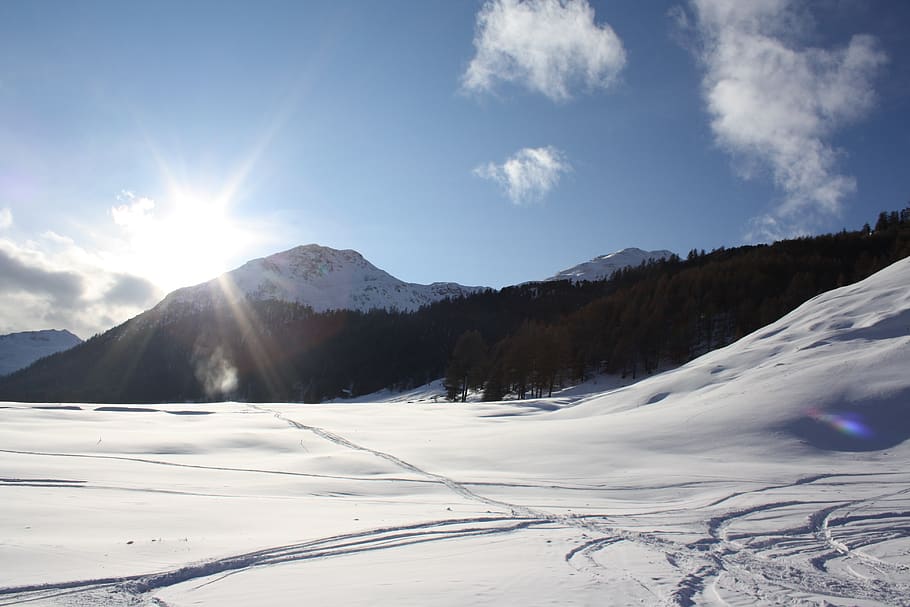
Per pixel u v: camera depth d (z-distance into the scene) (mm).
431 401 87438
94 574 9781
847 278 90750
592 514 16125
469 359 80688
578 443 29438
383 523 14266
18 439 30516
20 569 9875
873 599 9383
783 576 10547
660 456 26156
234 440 33219
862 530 14219
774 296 88500
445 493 19906
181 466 24672
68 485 18641
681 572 10617
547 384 76688
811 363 36969
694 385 42156
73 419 43375
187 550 11438
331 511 15922
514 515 15828
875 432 26797
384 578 9859
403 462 26766
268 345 150125
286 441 33594
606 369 84188
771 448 26266
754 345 48094
